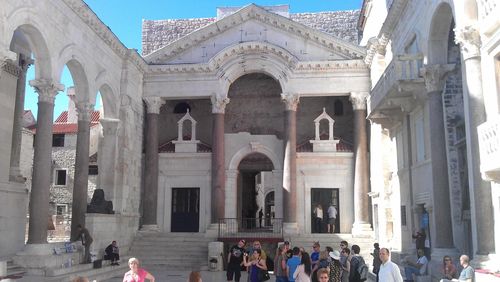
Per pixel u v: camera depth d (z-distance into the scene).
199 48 32.38
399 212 25.62
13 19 17.89
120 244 28.06
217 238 29.06
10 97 22.53
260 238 28.75
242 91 35.84
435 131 18.86
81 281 7.69
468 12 15.55
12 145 22.98
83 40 24.09
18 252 19.78
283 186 31.03
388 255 10.15
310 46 31.70
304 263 11.72
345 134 34.56
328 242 29.00
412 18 22.23
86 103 24.86
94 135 39.66
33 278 17.95
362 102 30.97
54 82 20.97
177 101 35.88
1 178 21.56
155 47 41.47
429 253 20.28
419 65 21.91
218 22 31.84
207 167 32.88
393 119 25.67
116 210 28.48
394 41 26.28
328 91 31.20
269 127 35.25
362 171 30.61
